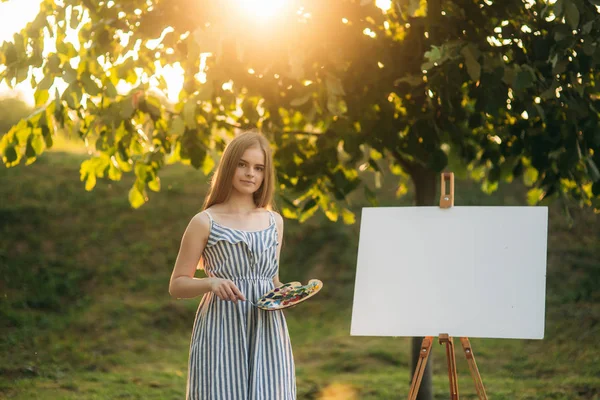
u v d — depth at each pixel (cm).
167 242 893
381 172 455
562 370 625
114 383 595
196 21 346
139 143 431
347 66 386
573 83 356
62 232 881
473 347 694
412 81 366
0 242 850
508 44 369
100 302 792
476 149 453
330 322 792
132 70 412
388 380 608
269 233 289
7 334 711
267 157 292
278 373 280
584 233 876
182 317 782
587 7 343
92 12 373
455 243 316
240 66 371
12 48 364
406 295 312
